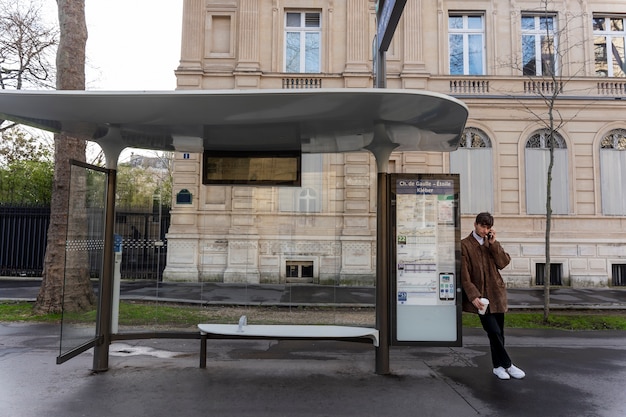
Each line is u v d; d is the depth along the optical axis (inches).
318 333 203.2
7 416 151.1
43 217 579.2
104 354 203.0
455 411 160.4
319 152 249.3
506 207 570.6
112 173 212.4
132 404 162.9
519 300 449.1
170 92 158.6
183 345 261.9
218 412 156.3
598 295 486.0
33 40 481.7
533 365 222.5
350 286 500.1
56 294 342.0
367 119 185.8
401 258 204.4
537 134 583.8
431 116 179.6
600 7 601.6
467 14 613.9
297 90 156.1
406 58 589.3
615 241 560.4
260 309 374.0
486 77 585.3
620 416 157.6
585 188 573.9
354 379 195.6
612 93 584.1
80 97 161.6
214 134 212.5
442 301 202.8
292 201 434.6
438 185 206.2
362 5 593.6
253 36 587.5
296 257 430.0
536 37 607.8
